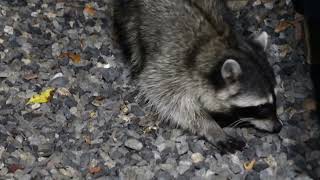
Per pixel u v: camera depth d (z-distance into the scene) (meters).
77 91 1.71
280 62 1.77
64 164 1.53
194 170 1.52
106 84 1.73
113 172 1.52
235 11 1.93
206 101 1.61
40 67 1.77
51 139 1.59
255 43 1.63
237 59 1.56
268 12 1.91
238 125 1.62
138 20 1.77
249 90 1.54
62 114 1.65
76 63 1.79
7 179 1.50
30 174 1.51
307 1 1.79
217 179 1.50
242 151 1.56
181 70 1.62
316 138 1.58
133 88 1.73
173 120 1.64
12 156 1.55
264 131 1.60
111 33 1.88
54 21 1.92
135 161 1.54
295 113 1.64
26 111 1.66
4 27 1.89
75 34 1.88
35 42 1.85
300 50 1.80
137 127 1.63
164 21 1.70
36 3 1.97
